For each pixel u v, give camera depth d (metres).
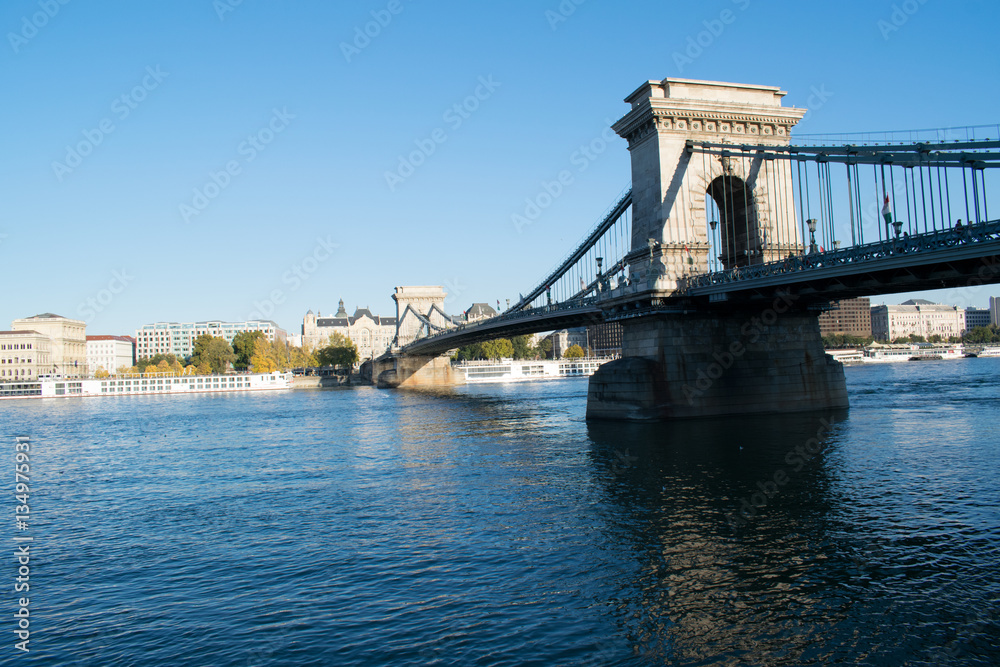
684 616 15.35
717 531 21.06
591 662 13.57
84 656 14.55
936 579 16.91
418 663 13.71
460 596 16.89
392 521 24.02
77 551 22.17
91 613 16.80
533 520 23.19
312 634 15.12
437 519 23.97
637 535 20.97
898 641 14.03
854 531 20.66
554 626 15.10
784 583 16.91
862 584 16.73
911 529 20.70
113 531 24.66
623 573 17.92
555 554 19.59
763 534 20.61
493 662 13.65
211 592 17.89
